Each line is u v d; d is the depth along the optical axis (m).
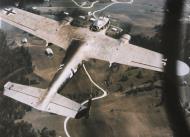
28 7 133.00
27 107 107.44
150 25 129.88
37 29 98.56
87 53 93.69
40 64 118.19
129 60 92.38
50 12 132.88
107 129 102.00
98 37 96.19
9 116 105.62
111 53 93.56
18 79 114.44
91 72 115.06
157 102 106.50
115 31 125.50
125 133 100.88
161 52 108.56
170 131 99.38
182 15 117.25
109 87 112.00
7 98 109.31
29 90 82.88
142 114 104.44
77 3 137.75
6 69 116.38
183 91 99.94
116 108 106.38
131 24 130.00
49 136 100.19
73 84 112.06
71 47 94.12
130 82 113.12
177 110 96.12
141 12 135.88
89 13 133.75
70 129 102.25
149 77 114.38
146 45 120.12
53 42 96.31
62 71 88.75
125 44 95.12
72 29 98.25
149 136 99.56
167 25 113.50
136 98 108.56
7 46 122.19
